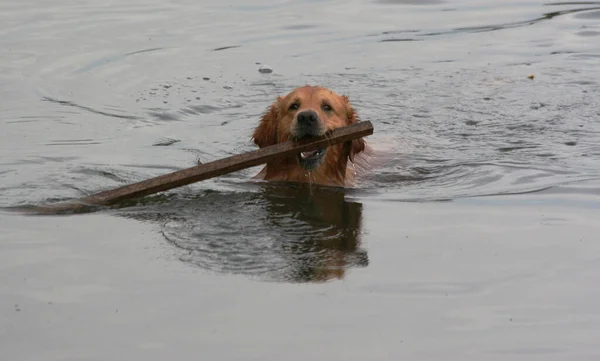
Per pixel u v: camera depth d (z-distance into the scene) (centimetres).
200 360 1026
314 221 1488
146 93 2339
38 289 1200
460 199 1602
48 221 1467
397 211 1540
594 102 2300
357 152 1758
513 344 1070
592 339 1080
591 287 1218
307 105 1692
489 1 3256
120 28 2864
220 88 2398
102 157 1873
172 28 2886
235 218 1498
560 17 3038
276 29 2909
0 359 1027
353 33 2888
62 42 2703
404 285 1227
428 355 1043
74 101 2258
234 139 2033
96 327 1098
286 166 1750
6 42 2691
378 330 1101
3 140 1969
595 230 1423
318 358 1033
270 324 1111
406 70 2578
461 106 2295
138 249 1347
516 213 1513
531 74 2534
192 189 1669
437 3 3234
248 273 1265
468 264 1296
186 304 1162
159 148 1955
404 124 2167
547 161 1836
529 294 1200
